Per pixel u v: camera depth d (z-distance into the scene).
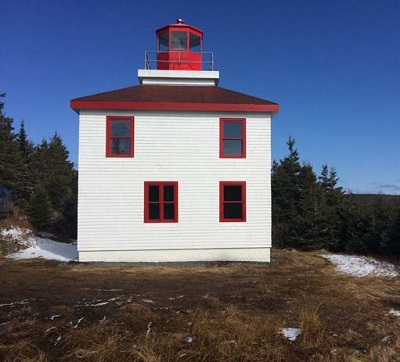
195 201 16.48
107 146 16.17
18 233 21.17
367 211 20.69
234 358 6.28
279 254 19.31
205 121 16.62
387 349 6.67
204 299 9.28
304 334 7.04
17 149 27.38
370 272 14.44
